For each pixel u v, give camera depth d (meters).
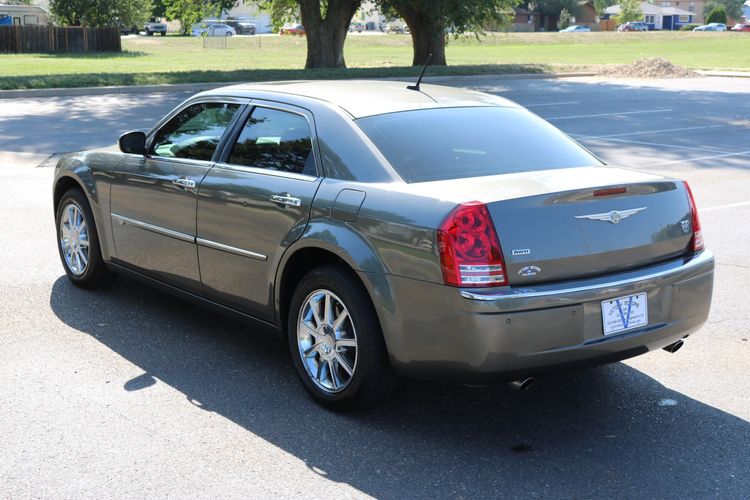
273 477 3.61
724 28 120.94
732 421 4.24
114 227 5.74
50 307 5.88
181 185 5.03
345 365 4.19
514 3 35.19
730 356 5.17
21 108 19.20
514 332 3.63
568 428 4.14
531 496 3.47
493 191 3.80
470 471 3.68
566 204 3.82
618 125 17.78
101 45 54.09
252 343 5.29
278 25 37.66
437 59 34.78
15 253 7.26
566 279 3.81
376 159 4.16
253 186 4.58
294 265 4.47
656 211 4.10
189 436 3.99
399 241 3.83
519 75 31.50
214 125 5.09
